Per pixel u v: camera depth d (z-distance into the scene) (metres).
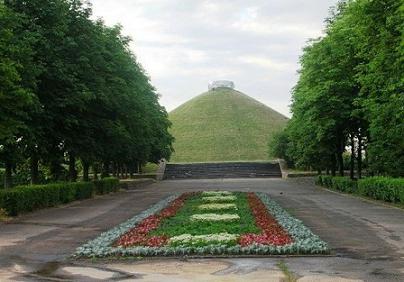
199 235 14.37
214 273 10.33
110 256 12.23
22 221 20.69
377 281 9.45
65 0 30.03
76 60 29.80
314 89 34.78
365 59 29.55
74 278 10.09
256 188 44.91
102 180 39.00
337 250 12.87
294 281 9.48
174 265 11.20
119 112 35.75
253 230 15.38
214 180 66.62
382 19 22.69
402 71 22.34
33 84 24.50
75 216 22.56
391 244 13.82
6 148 25.77
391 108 24.83
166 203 27.02
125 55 38.62
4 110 22.56
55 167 34.59
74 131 31.42
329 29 35.44
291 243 12.88
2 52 22.02
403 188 25.05
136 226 17.11
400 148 30.45
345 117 34.31
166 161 85.06
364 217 20.83
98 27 33.91
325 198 32.22
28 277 10.24
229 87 137.88
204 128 111.31
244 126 111.81
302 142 44.12
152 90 54.47
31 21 27.20
